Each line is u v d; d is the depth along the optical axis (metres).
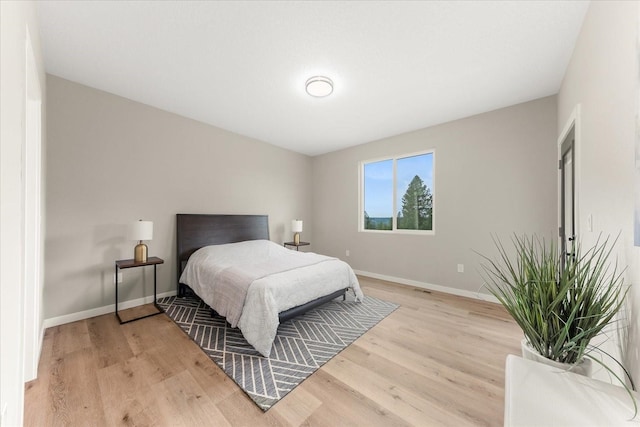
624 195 1.19
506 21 1.75
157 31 1.87
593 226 1.59
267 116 3.43
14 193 1.00
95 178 2.70
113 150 2.83
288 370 1.79
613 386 0.89
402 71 2.35
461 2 1.59
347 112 3.29
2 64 0.86
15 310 1.02
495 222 3.20
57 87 2.47
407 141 4.04
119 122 2.87
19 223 1.08
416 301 3.21
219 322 2.57
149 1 1.61
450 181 3.58
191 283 3.04
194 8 1.65
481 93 2.77
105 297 2.76
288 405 1.46
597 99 1.52
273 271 2.56
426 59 2.17
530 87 2.64
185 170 3.47
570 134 2.24
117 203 2.85
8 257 0.92
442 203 3.65
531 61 2.20
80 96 2.61
